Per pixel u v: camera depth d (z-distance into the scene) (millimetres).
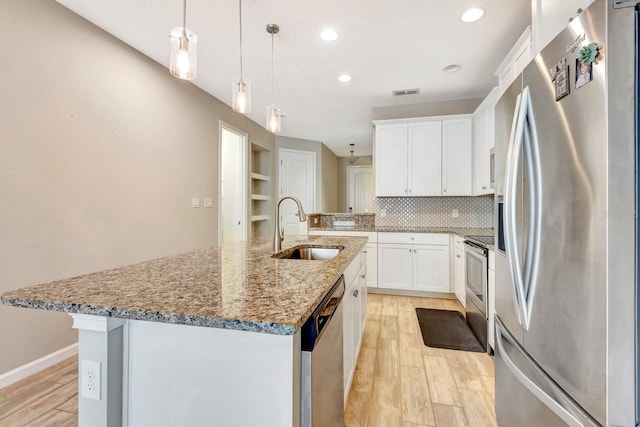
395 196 4168
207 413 926
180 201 3301
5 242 1876
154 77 2967
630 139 770
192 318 784
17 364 1950
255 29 2453
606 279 793
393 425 1614
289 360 857
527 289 1137
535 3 1759
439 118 3934
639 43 764
